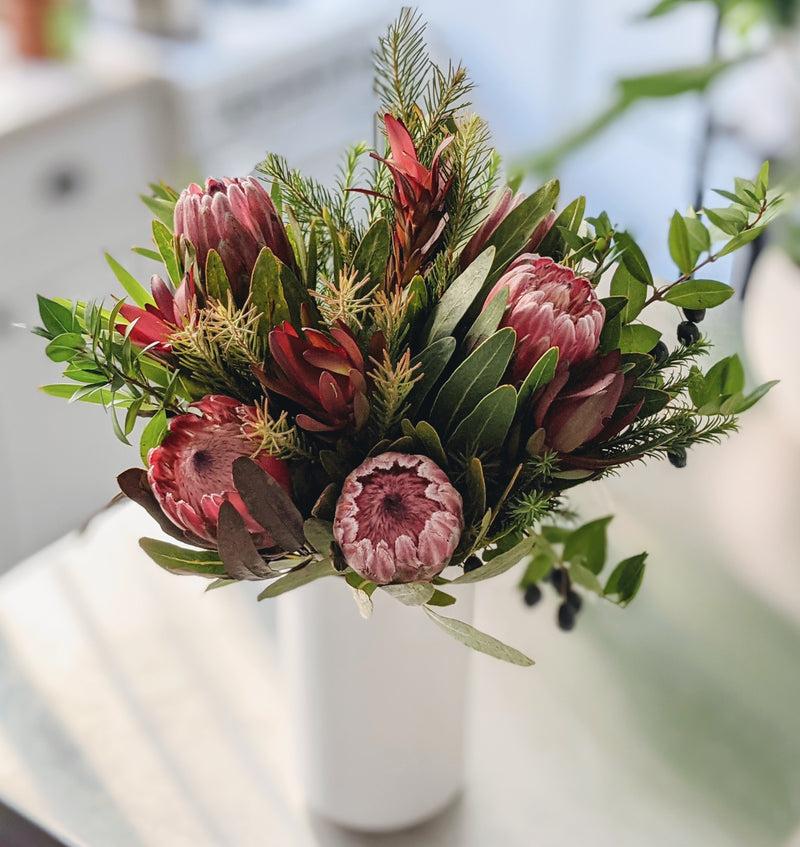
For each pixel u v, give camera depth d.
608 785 1.11
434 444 0.81
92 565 1.30
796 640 1.22
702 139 1.76
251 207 0.83
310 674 1.00
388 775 1.04
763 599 1.25
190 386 0.86
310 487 0.84
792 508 1.31
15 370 2.49
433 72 0.85
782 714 1.16
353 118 3.06
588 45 3.48
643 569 0.95
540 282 0.81
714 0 1.10
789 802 1.09
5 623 1.24
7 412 2.50
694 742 1.14
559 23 3.49
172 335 0.81
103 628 1.24
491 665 1.21
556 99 3.62
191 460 0.79
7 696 1.17
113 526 1.35
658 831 1.07
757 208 0.91
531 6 3.53
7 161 2.34
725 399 0.90
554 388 0.80
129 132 2.59
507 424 0.80
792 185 0.93
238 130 2.76
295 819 1.08
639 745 1.14
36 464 2.59
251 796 1.10
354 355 0.80
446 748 1.05
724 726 1.15
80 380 0.84
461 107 0.85
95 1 2.79
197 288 0.83
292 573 0.83
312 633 0.98
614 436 0.86
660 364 0.90
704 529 1.31
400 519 0.79
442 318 0.84
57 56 2.58
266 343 0.83
